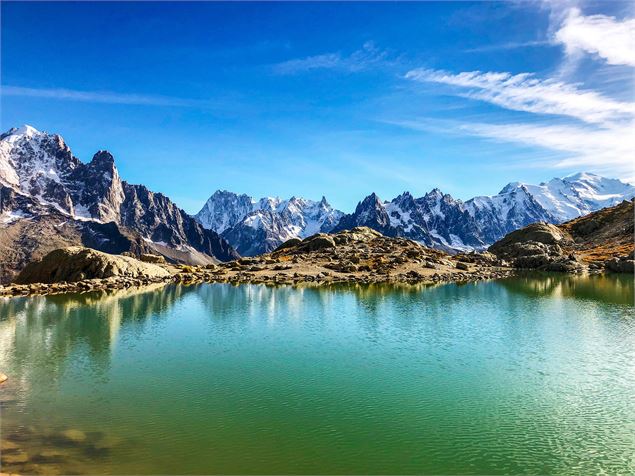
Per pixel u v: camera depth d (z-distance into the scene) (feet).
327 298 283.18
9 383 122.93
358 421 99.96
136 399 111.75
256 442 90.53
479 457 85.81
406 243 567.18
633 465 83.35
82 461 82.17
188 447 88.12
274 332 184.34
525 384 122.01
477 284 362.12
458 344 163.22
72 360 143.84
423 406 107.86
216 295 301.63
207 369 134.41
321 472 80.38
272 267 459.32
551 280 394.32
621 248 587.27
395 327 192.03
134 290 329.72
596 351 153.28
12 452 84.64
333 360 143.54
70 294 303.68
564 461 84.74
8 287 316.81
